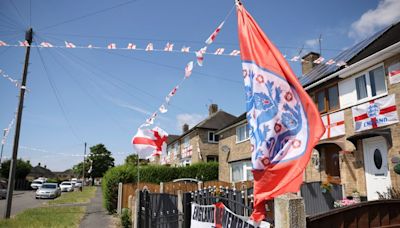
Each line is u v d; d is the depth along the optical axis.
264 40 4.22
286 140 3.79
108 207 15.32
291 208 3.29
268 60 4.12
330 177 12.08
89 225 11.64
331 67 14.17
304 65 18.98
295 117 3.82
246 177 20.08
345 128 11.70
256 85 4.07
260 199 3.63
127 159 38.75
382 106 10.12
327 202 10.37
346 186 11.01
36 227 10.86
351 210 3.85
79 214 14.57
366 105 10.78
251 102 4.10
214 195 5.74
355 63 10.80
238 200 5.23
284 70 4.01
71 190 43.25
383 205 4.06
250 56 4.25
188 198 6.54
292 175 3.56
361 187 10.58
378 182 10.01
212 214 5.35
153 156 9.12
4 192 28.16
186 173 26.23
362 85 11.20
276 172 3.67
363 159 10.70
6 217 13.08
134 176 16.17
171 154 41.56
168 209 8.12
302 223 3.29
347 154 11.28
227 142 23.52
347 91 11.80
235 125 21.97
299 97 3.85
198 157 31.20
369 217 3.94
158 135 9.27
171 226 7.49
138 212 8.20
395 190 8.86
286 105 3.89
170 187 15.05
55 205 19.75
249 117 4.06
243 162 20.67
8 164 52.84
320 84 13.01
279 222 3.40
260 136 3.84
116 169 16.28
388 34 12.38
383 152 9.98
